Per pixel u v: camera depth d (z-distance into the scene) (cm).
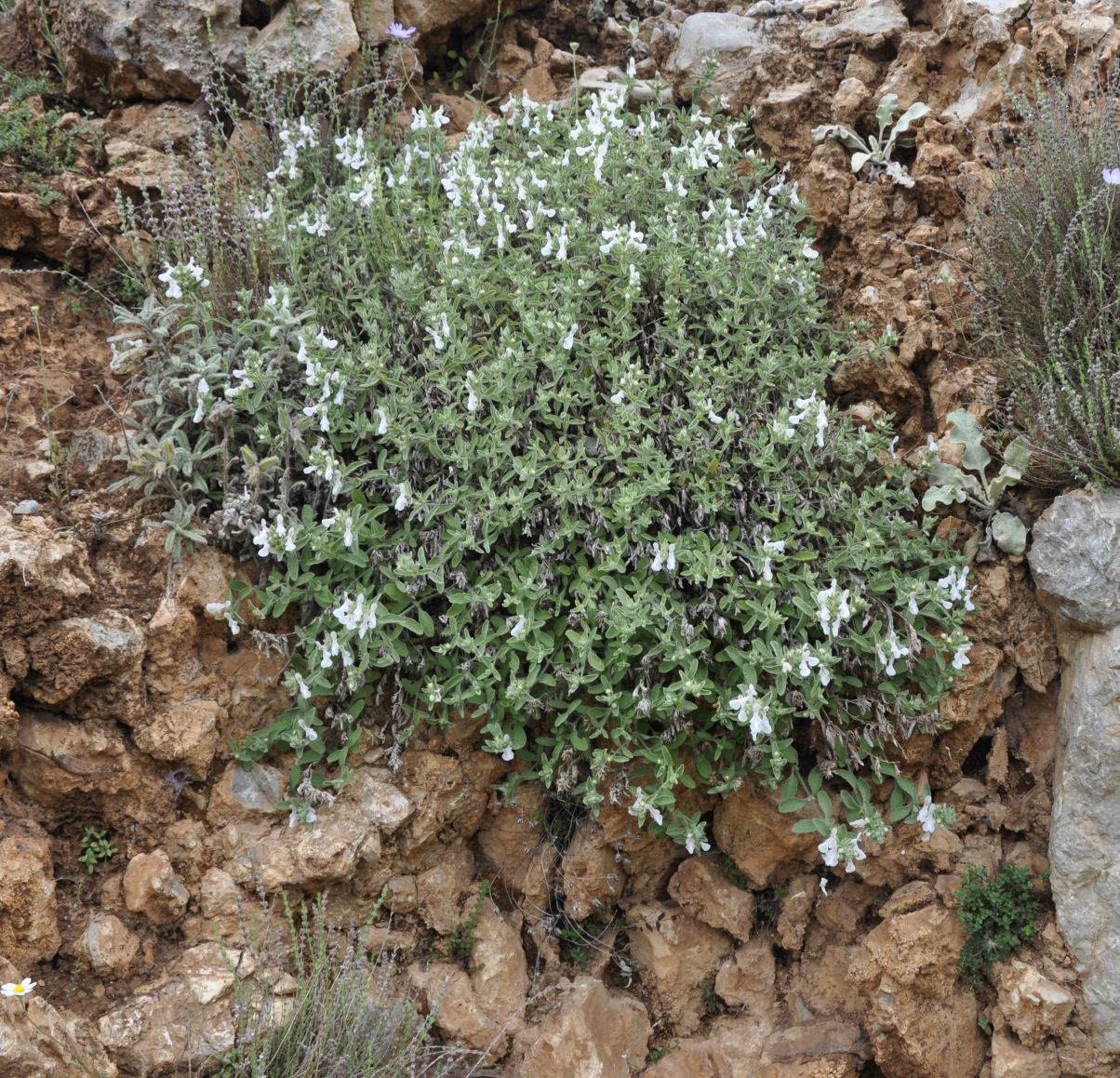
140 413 130
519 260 129
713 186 141
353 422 125
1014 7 141
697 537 122
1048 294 125
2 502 122
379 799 121
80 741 116
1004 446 129
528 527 122
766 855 126
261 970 114
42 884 112
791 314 134
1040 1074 119
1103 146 129
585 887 126
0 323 133
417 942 123
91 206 139
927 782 126
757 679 121
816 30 150
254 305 132
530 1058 120
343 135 149
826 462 130
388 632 122
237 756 120
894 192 141
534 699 119
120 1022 111
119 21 146
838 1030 124
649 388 126
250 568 124
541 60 159
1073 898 120
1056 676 126
